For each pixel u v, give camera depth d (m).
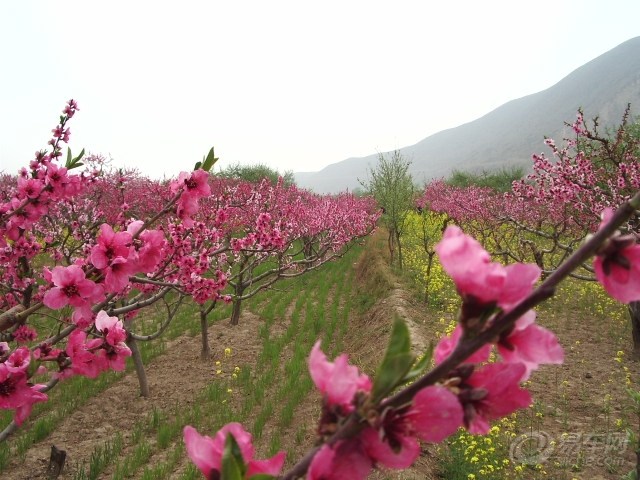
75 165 3.59
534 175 7.82
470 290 0.71
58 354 2.54
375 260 15.93
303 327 11.26
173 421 7.22
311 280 16.34
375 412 0.70
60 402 7.71
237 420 7.02
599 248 0.72
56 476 5.54
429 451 5.43
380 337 9.41
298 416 7.11
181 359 9.62
